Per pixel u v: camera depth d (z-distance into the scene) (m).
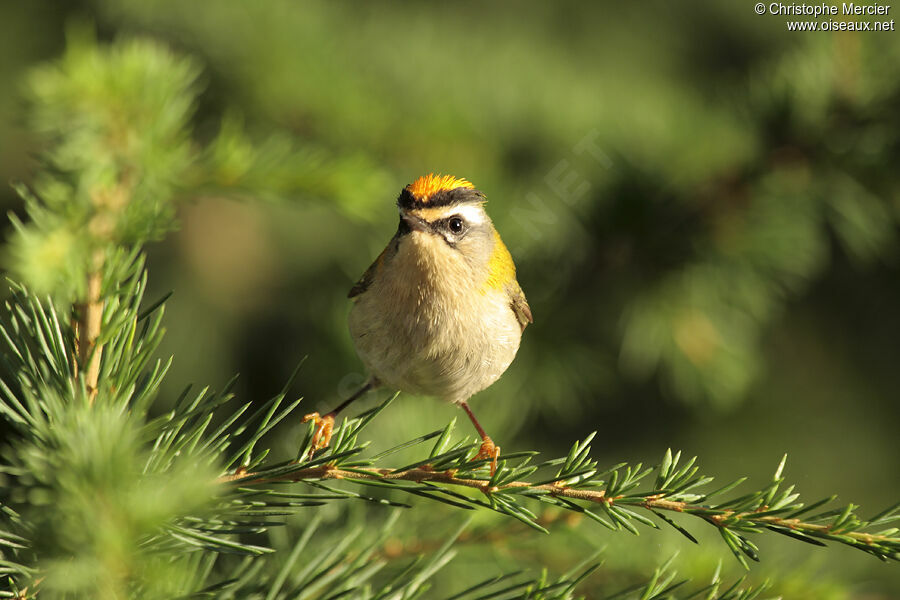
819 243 9.48
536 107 11.10
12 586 3.82
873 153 8.67
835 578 5.75
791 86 8.72
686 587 5.83
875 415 13.45
